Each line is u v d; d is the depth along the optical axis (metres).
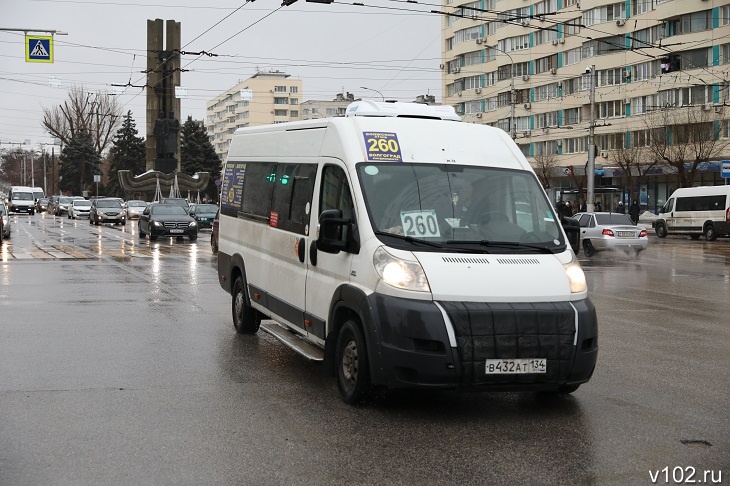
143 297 13.81
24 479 4.82
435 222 6.75
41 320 11.09
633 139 61.19
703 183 57.22
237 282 10.27
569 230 7.34
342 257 6.96
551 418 6.36
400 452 5.43
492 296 6.22
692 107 54.00
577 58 67.81
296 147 8.51
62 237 34.47
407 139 7.33
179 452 5.36
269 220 9.02
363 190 6.86
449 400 6.92
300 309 7.88
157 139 69.88
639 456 5.39
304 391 7.16
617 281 18.17
